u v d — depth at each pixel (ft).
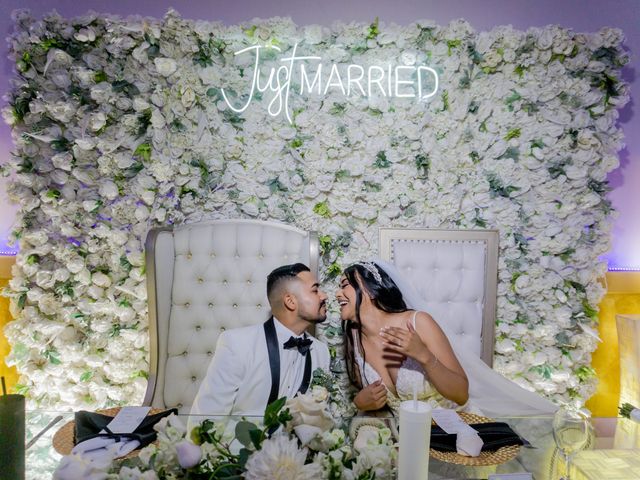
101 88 8.57
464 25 8.79
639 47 9.50
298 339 5.96
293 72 9.00
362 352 7.18
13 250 9.53
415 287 8.71
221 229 8.50
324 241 9.04
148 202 8.75
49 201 8.75
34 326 8.76
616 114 9.04
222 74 8.92
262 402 5.81
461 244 8.85
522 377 9.38
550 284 9.23
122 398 9.00
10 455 3.44
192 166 9.00
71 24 8.57
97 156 8.86
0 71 9.21
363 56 8.98
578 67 8.95
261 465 2.86
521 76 9.00
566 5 9.38
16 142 8.67
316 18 9.33
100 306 8.95
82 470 3.06
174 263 8.45
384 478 3.21
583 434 3.96
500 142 9.12
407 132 9.01
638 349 8.43
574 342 9.37
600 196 9.12
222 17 9.32
